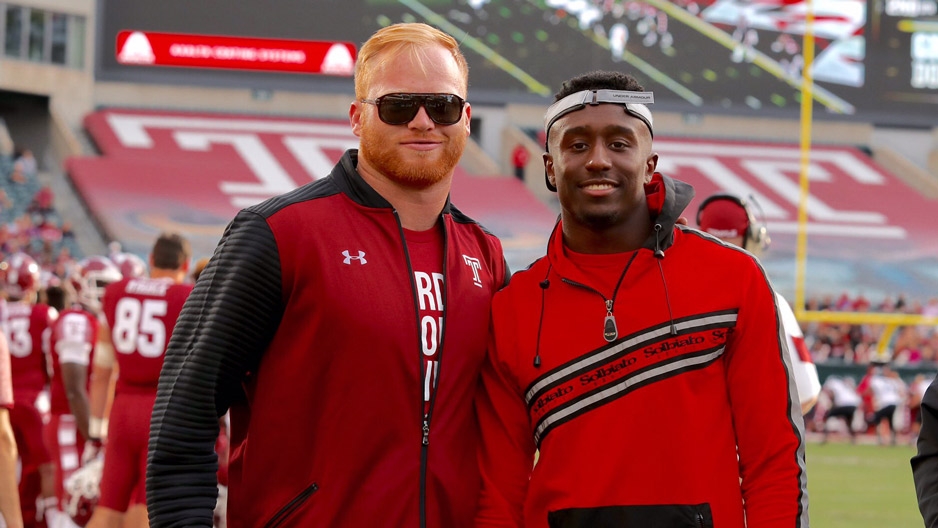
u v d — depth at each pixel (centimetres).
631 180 206
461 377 208
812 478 924
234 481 207
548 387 207
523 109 2202
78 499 448
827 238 2106
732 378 204
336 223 201
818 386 296
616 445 199
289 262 196
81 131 2156
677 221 228
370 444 195
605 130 205
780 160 2273
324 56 2045
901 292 2005
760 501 197
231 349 192
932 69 2102
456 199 2061
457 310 209
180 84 2038
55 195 2014
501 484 213
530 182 2186
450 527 204
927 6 2091
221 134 2177
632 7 2067
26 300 529
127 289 422
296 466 197
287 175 2075
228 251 196
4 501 338
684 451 197
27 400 518
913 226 2164
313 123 2252
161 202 1958
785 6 2089
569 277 209
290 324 198
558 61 2061
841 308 1792
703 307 203
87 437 484
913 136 2356
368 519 194
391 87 205
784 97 2098
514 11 2048
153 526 188
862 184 2245
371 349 196
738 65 2092
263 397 199
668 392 199
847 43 2100
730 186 2150
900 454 1174
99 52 2020
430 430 202
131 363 412
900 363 1550
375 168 209
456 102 208
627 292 206
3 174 1962
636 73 2078
